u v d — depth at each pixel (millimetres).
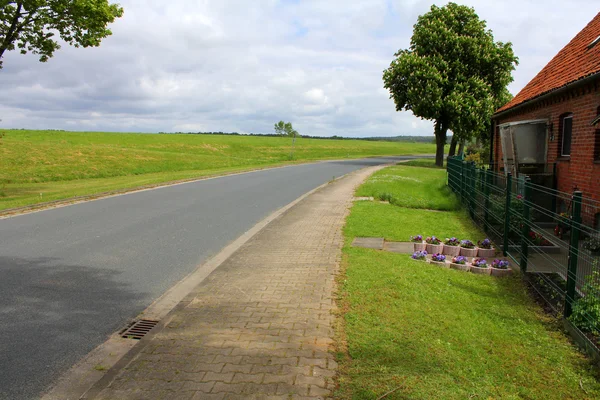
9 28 18609
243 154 60094
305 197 15578
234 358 3902
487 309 5449
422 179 24469
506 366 4039
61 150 39469
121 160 36906
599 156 9883
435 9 36719
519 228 8141
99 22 19609
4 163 30969
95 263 7230
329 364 3785
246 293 5641
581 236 5191
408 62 34438
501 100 36094
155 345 4180
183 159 41031
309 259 7266
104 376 3641
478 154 34906
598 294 4719
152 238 9070
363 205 13430
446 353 4109
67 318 5039
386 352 4020
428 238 8602
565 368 4082
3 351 4227
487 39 35688
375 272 6418
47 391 3557
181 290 6023
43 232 9547
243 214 12031
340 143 101188
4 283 6176
